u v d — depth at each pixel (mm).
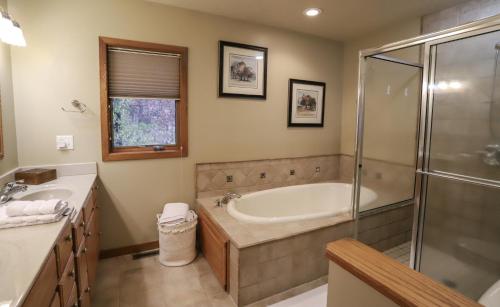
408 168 2871
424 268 2307
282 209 3154
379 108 2598
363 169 2533
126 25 2424
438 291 606
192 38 2695
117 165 2516
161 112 2723
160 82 2631
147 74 2572
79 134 2354
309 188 3348
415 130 2826
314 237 2213
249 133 3115
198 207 2791
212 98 2861
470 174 2055
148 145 2703
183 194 2830
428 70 2062
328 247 814
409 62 2717
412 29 2873
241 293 1932
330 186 3477
